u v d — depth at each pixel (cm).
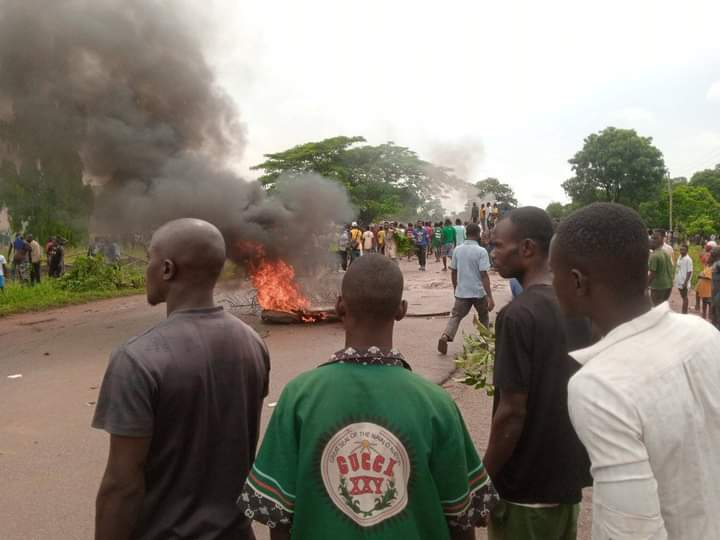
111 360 196
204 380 200
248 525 212
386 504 162
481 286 779
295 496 166
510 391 223
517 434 223
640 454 132
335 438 164
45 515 391
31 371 795
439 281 1800
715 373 144
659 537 129
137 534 195
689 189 6019
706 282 1057
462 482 171
